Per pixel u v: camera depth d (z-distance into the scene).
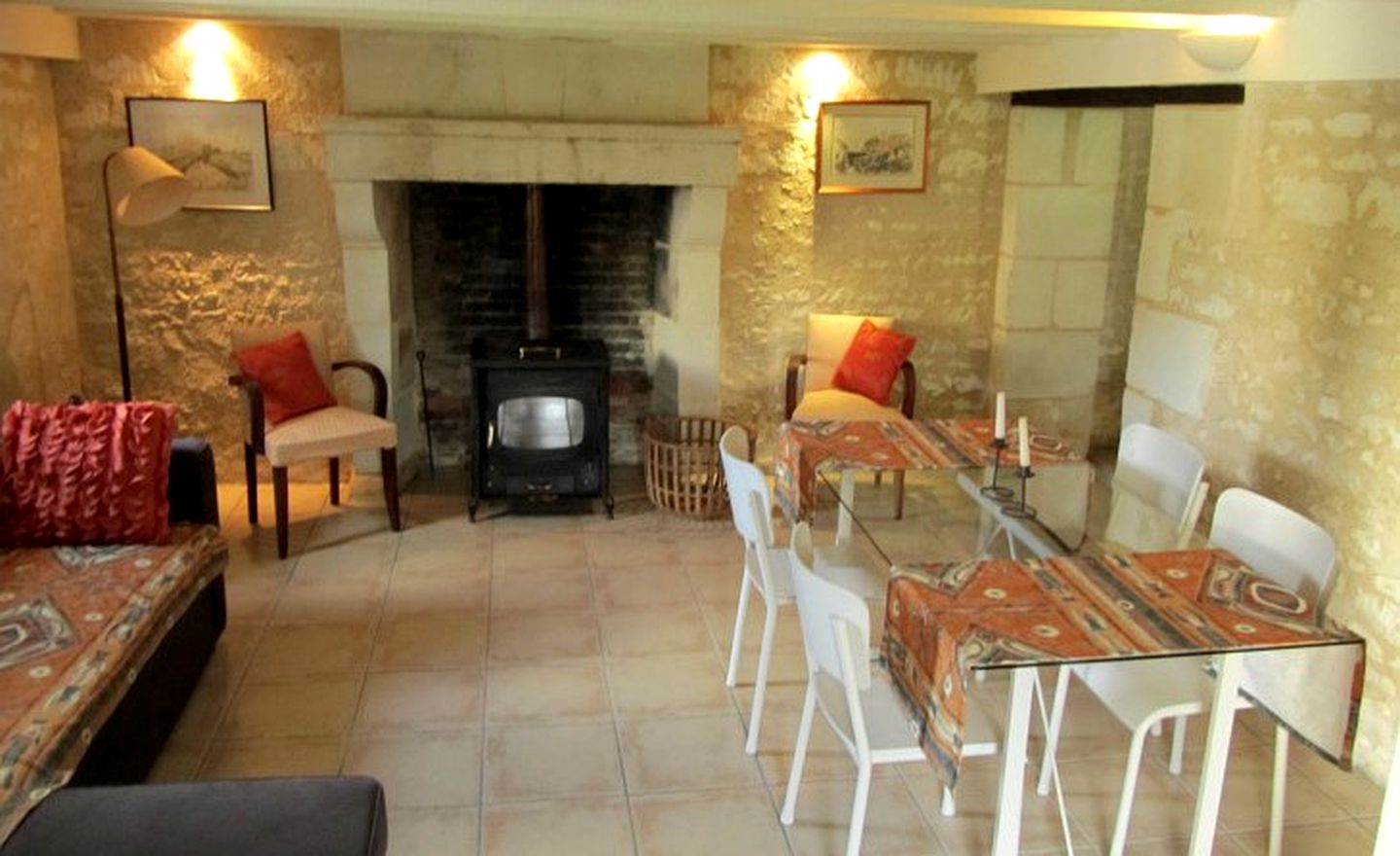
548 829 2.81
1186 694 2.64
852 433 3.71
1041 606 2.40
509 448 4.76
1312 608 2.44
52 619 2.89
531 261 5.15
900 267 5.39
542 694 3.44
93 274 4.87
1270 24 3.34
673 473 4.84
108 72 4.66
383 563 4.38
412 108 4.80
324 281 5.02
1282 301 3.43
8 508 3.34
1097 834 2.82
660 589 4.19
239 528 4.70
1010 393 5.43
